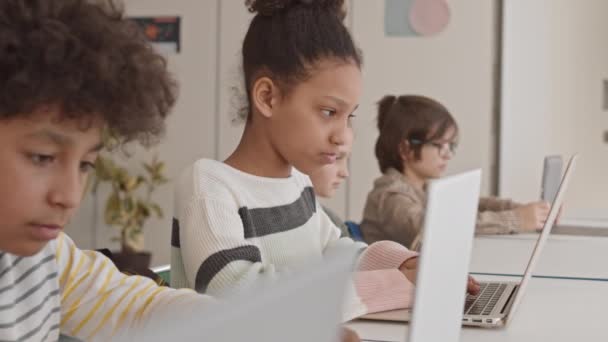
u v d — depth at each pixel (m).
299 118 1.20
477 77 3.58
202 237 1.10
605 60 3.53
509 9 3.56
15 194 0.59
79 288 0.93
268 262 1.22
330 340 0.39
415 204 2.38
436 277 0.58
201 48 3.79
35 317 0.87
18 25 0.60
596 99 3.55
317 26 1.21
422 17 3.60
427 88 3.62
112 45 0.65
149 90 0.70
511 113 3.59
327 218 1.51
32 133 0.59
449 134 2.49
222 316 0.33
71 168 0.61
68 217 0.62
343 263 0.40
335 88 1.20
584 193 3.57
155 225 3.94
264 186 1.25
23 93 0.57
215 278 1.05
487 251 1.86
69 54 0.60
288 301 0.36
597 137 3.55
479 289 1.28
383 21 3.64
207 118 3.81
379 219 2.40
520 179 3.59
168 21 3.80
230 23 3.76
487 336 1.02
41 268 0.89
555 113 3.58
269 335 0.35
